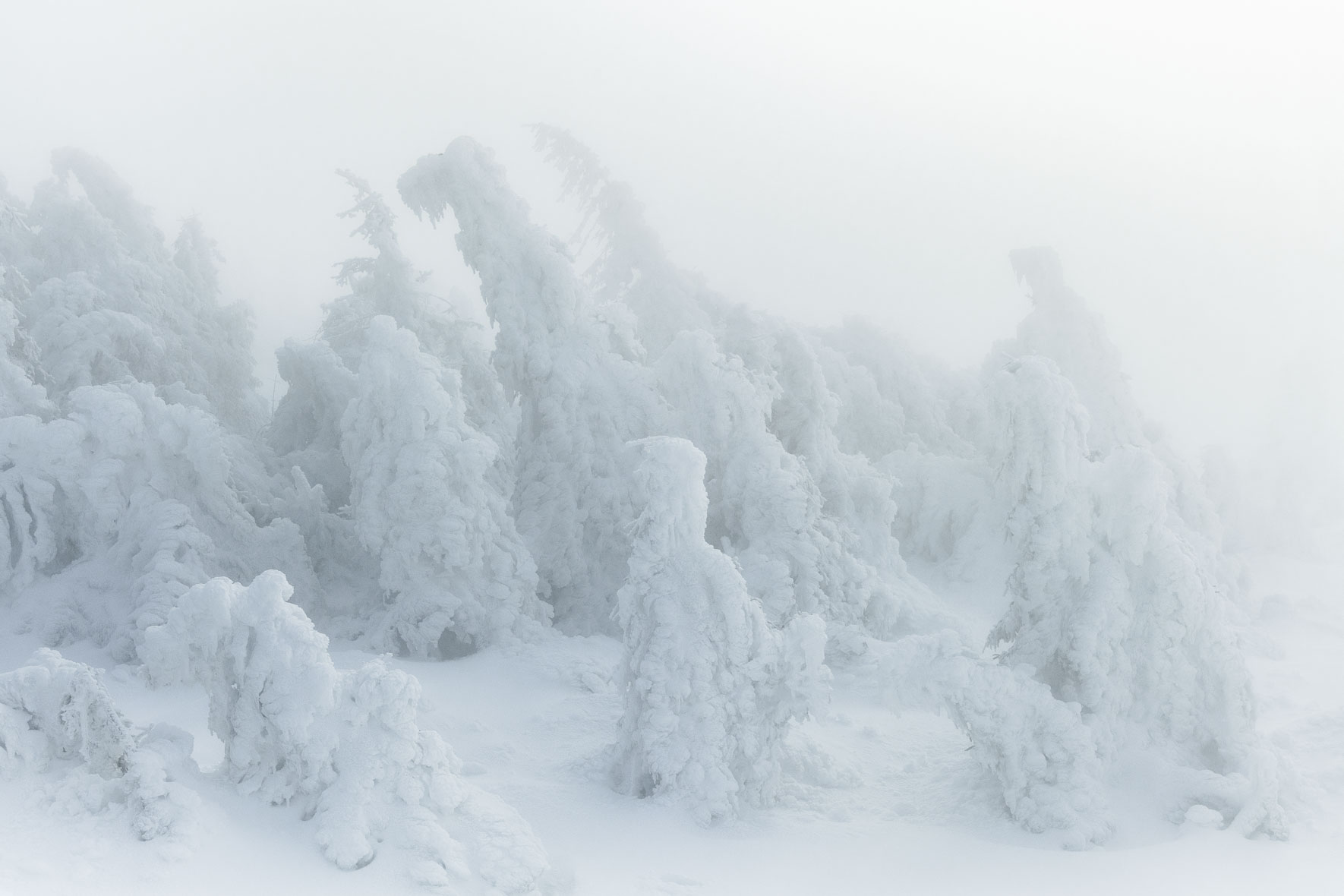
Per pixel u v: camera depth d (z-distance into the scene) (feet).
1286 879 45.03
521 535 92.99
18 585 74.74
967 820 52.03
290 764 40.22
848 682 78.54
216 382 132.16
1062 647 56.65
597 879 42.57
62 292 105.60
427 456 79.97
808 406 102.73
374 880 37.22
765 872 44.80
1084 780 51.03
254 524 85.35
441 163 98.12
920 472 124.47
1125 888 44.34
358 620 85.30
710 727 51.01
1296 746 60.44
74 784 36.47
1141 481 55.47
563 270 96.84
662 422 96.63
